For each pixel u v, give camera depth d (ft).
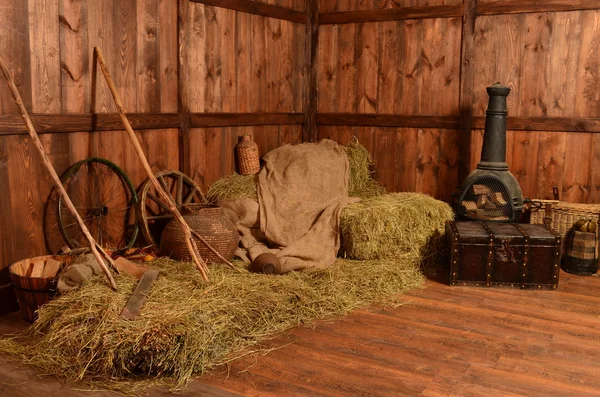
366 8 18.42
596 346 10.09
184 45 14.58
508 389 8.52
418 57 17.89
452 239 13.19
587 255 14.29
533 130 16.52
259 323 10.45
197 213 12.98
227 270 12.28
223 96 16.12
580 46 15.85
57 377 8.71
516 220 15.39
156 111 14.12
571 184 16.28
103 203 13.07
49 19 11.59
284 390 8.41
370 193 17.88
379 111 18.65
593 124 15.76
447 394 8.35
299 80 19.03
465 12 16.97
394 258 14.14
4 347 9.58
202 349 9.01
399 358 9.50
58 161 12.05
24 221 11.50
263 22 17.29
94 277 10.34
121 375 8.77
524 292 12.99
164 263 12.00
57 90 11.85
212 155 15.90
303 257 13.60
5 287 11.23
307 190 15.42
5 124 10.85
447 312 11.62
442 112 17.76
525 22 16.39
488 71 17.02
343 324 10.90
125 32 13.17
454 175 17.76
